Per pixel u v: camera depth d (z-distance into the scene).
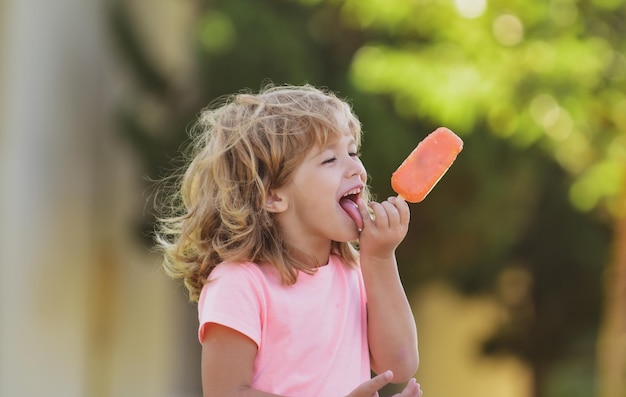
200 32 14.45
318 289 3.95
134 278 15.96
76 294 15.05
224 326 3.79
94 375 15.61
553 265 17.20
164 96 15.09
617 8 12.05
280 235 3.99
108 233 15.43
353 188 3.98
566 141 12.58
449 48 12.17
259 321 3.83
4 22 13.47
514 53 11.88
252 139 3.99
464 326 18.56
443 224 15.29
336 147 4.00
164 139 14.73
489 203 15.14
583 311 17.31
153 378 16.69
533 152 14.79
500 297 17.00
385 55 12.64
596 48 11.88
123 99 15.29
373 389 3.62
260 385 3.82
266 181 3.97
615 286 9.80
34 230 14.02
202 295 3.93
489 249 15.66
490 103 11.94
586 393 16.56
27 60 13.70
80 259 15.08
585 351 17.28
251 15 14.34
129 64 15.12
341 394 3.89
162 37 15.70
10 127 13.46
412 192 4.09
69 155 14.75
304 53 14.41
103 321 15.61
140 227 15.05
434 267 15.66
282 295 3.88
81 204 15.04
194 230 4.05
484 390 18.88
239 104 4.15
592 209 15.77
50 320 14.44
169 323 17.12
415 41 12.67
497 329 17.81
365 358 4.05
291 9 14.79
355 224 4.00
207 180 4.08
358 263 4.20
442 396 18.80
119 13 15.19
